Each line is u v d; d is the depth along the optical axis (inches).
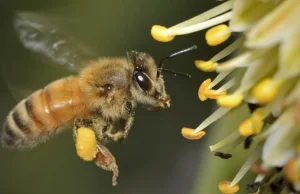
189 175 4.7
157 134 4.8
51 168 4.8
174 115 4.7
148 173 4.8
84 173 4.8
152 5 4.4
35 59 3.8
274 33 3.2
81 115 3.7
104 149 3.7
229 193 3.5
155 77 3.7
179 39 4.4
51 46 3.8
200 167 3.9
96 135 3.7
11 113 3.8
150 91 3.7
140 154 4.8
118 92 3.7
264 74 3.3
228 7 3.4
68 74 3.9
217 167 3.8
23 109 3.8
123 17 4.3
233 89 3.4
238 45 3.4
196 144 4.7
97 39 4.3
